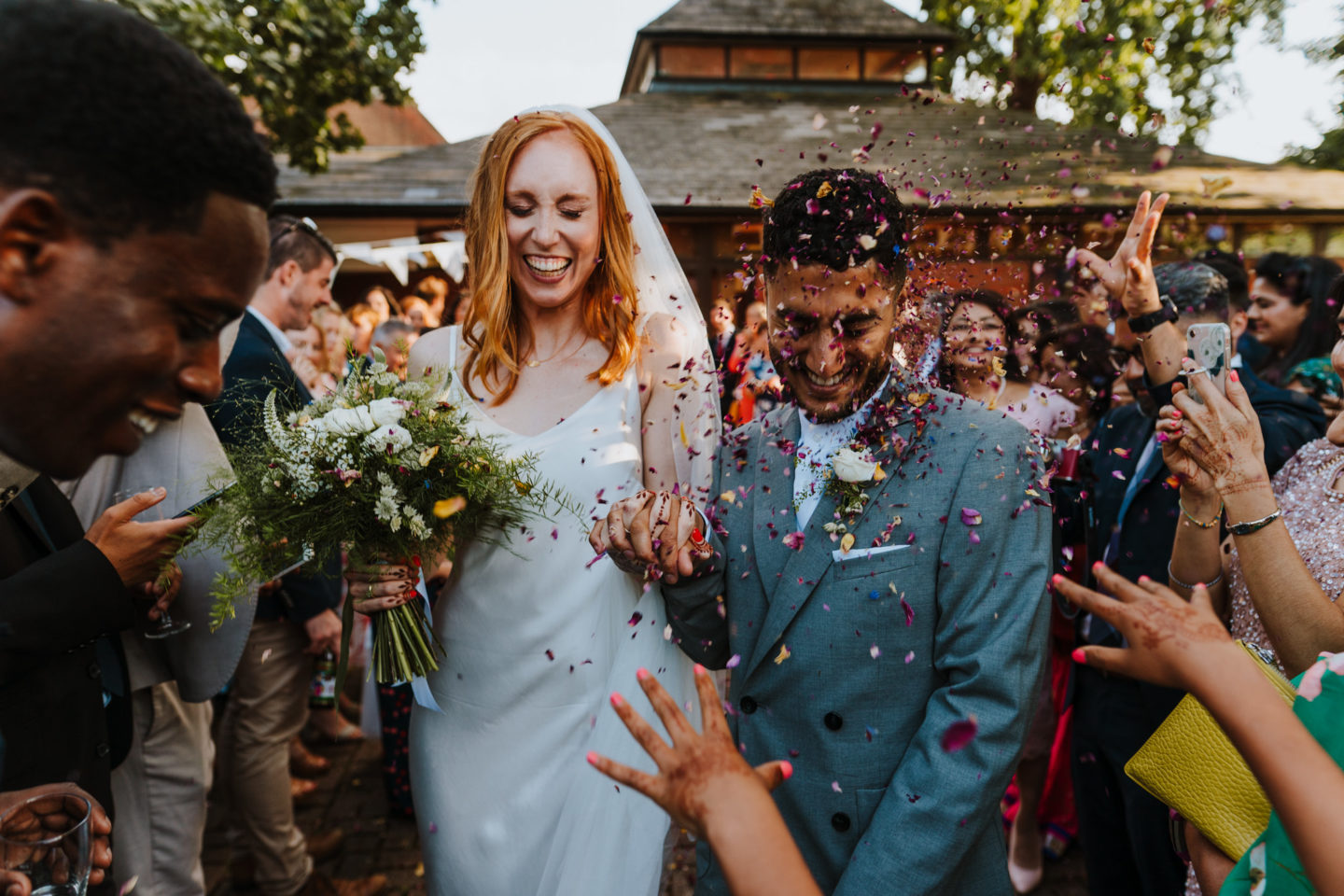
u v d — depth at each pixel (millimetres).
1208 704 817
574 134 1854
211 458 2146
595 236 1866
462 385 1990
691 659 1833
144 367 674
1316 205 9719
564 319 1969
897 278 1422
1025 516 1384
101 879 1230
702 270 10914
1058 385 2699
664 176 11180
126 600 1708
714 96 13906
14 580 1582
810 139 12297
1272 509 1492
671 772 801
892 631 1404
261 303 3369
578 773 1788
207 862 3303
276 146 9086
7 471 943
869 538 1420
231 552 1812
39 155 604
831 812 1435
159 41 664
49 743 1624
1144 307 1979
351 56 9484
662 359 1972
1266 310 4031
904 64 13977
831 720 1429
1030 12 9406
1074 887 3100
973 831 1259
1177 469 1719
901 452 1438
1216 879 1274
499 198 1854
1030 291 1694
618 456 1851
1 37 615
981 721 1280
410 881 3152
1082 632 2533
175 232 648
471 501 1727
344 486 1666
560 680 1805
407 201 10938
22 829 1157
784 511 1531
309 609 2797
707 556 1517
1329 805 750
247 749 2809
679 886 2930
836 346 1386
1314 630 1438
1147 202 1926
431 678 1930
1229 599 1879
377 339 5086
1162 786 1333
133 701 2170
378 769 4055
